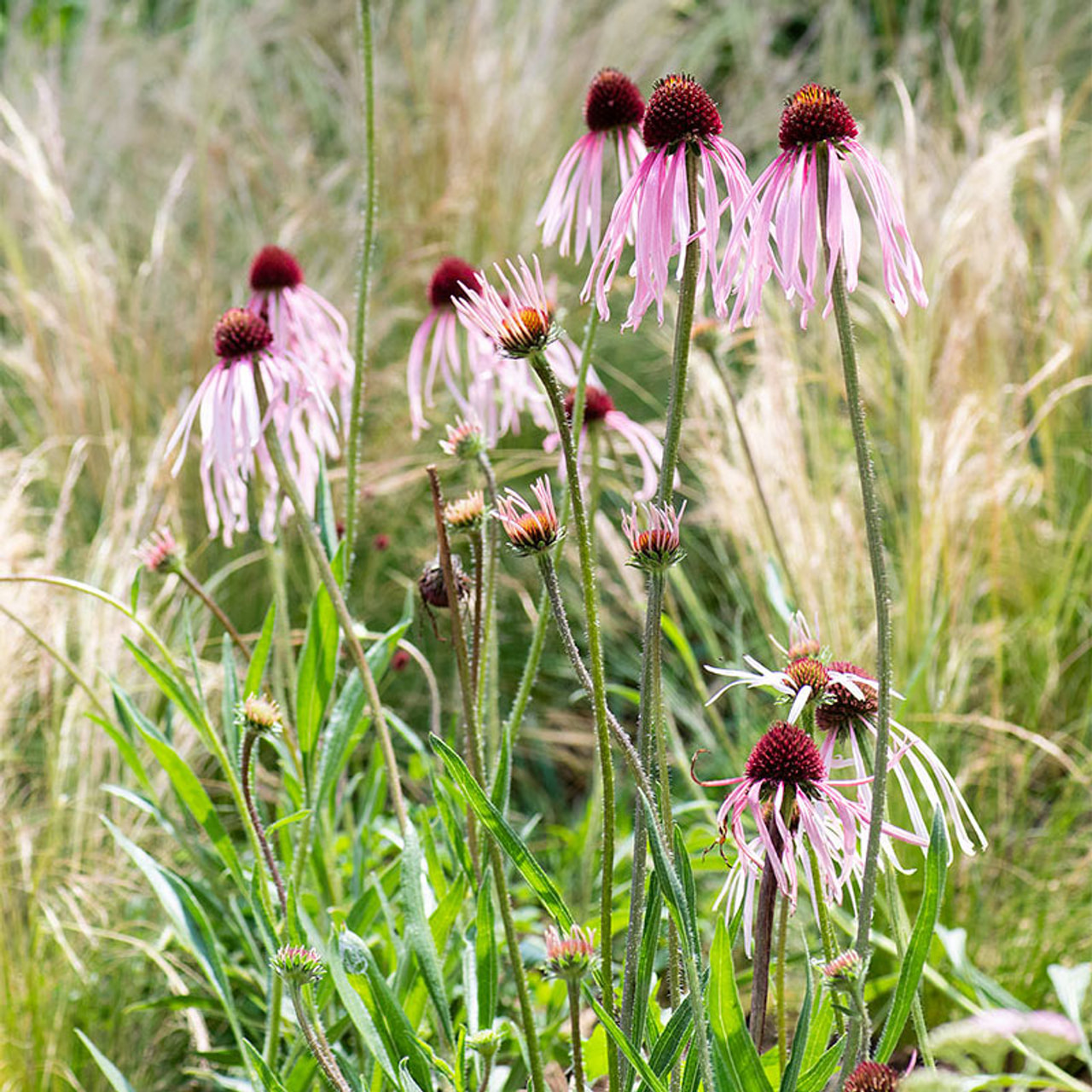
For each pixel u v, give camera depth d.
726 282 1.54
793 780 1.54
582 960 1.53
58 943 1.93
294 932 1.65
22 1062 1.84
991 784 2.13
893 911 1.64
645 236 1.55
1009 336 2.74
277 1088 1.62
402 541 2.75
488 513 1.69
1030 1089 1.84
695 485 2.89
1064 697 2.36
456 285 1.93
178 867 2.02
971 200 2.61
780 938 1.60
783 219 1.51
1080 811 2.09
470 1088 1.66
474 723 1.68
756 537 2.29
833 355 2.78
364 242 1.84
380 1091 1.64
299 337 1.89
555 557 1.75
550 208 1.76
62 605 2.19
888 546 2.48
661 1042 1.57
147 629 1.75
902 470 2.64
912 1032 1.95
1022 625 2.38
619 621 2.72
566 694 2.70
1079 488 2.72
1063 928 1.98
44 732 2.07
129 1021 1.92
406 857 1.68
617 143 1.74
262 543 2.57
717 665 2.51
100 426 2.77
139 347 2.89
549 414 1.91
